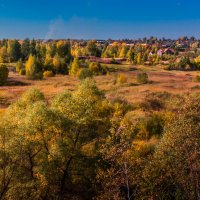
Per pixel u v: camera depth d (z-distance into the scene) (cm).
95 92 3281
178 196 2178
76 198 2652
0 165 2472
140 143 3077
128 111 4612
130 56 18988
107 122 3055
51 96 6362
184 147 2111
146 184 2266
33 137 2617
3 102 6022
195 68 16425
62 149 2595
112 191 2239
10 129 2486
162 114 3997
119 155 2273
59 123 2641
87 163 2750
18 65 13775
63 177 2683
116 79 9225
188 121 2223
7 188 2466
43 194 2589
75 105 2833
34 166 2653
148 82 9362
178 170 2158
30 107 2953
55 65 13175
